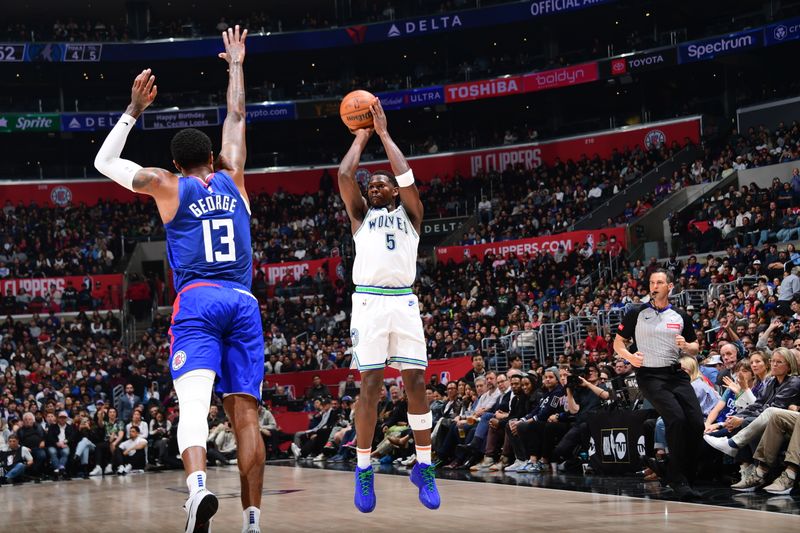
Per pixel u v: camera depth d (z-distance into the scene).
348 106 5.75
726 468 9.50
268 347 26.23
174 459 18.73
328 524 6.58
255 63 40.78
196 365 4.11
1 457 17.03
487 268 28.02
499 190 34.81
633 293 20.94
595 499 7.87
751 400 9.27
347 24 39.25
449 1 38.88
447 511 7.21
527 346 20.47
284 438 21.14
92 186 37.50
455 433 13.93
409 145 39.56
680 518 6.07
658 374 8.07
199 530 3.89
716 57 31.53
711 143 31.83
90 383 23.88
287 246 33.66
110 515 8.70
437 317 25.58
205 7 40.88
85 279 31.66
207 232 4.39
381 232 5.60
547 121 39.56
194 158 4.60
